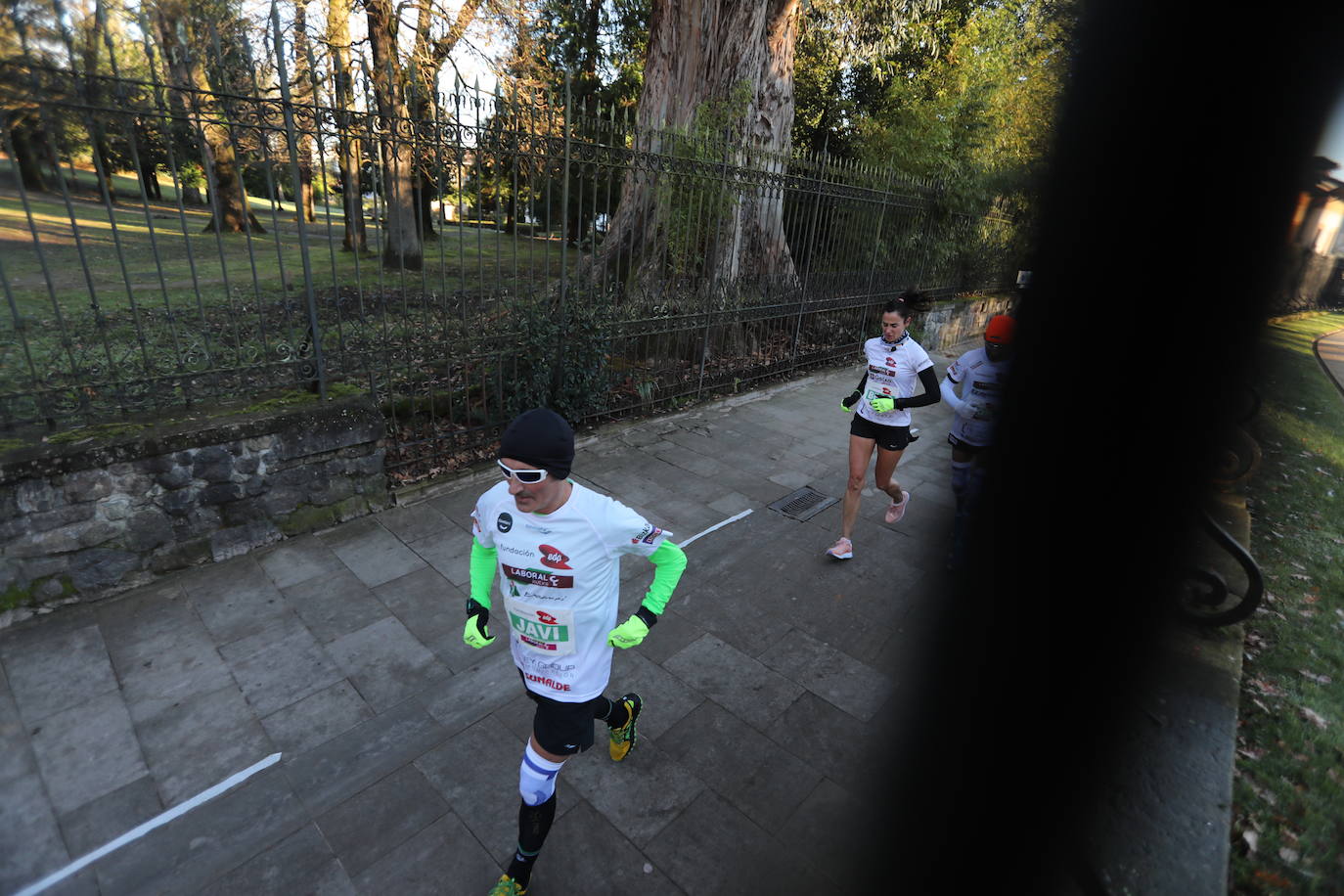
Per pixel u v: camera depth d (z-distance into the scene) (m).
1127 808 2.66
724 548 4.70
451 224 19.97
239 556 4.20
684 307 7.04
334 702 3.10
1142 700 3.22
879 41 14.21
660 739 2.99
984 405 4.14
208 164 3.79
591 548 2.00
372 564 4.20
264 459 4.18
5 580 3.39
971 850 2.47
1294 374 6.84
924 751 2.95
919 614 4.01
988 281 13.27
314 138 4.05
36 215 14.83
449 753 2.85
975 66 12.39
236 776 2.68
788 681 3.40
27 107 3.18
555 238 10.03
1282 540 4.88
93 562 3.64
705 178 6.72
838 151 16.47
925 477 6.23
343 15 11.99
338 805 2.58
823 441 6.91
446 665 3.37
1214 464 4.98
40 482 3.39
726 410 7.65
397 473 5.24
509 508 2.04
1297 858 2.52
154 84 3.47
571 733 2.15
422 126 4.53
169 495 3.84
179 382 4.24
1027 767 2.87
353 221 4.52
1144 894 2.33
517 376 5.83
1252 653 3.71
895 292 10.76
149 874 2.28
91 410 3.87
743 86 8.45
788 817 2.63
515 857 2.19
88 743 2.79
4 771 2.64
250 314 7.59
